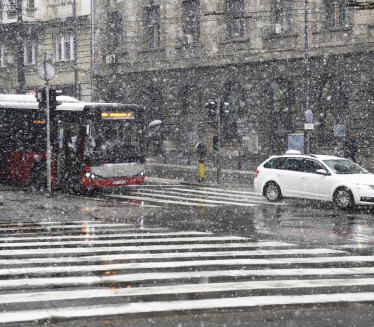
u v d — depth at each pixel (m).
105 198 22.06
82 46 47.62
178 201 21.36
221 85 40.00
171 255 11.56
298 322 7.33
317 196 19.62
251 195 23.22
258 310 7.88
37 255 11.55
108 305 8.02
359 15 33.22
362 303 8.22
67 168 23.39
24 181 25.27
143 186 26.50
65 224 15.98
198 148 27.73
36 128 24.70
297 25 36.00
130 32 45.12
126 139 23.56
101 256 11.46
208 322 7.32
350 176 19.08
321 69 34.91
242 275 9.83
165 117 43.38
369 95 33.09
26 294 8.60
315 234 14.24
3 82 52.38
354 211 18.69
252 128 38.47
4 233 14.38
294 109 36.41
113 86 46.44
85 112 22.66
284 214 18.00
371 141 33.03
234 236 13.95
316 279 9.58
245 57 38.47
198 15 41.50
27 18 49.75
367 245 12.73
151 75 44.00
